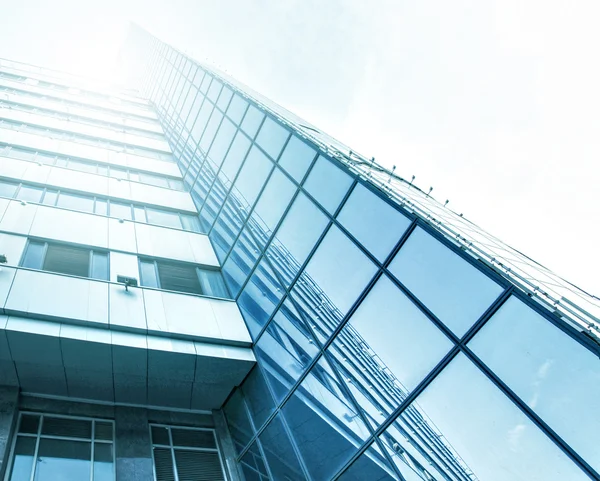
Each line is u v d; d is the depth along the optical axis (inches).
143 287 644.1
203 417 610.2
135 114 1588.3
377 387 414.9
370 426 414.0
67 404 540.4
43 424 509.7
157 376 559.5
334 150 621.3
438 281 390.6
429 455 357.1
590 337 288.8
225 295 722.2
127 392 563.2
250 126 832.3
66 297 560.1
